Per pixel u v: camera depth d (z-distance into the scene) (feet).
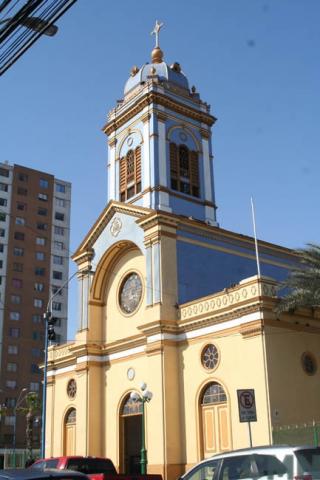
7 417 253.44
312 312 90.12
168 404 93.04
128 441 105.81
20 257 283.59
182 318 97.96
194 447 89.81
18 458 159.53
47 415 123.85
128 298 112.68
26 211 293.64
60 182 312.09
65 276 296.51
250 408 60.29
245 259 113.91
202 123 128.57
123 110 127.34
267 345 82.89
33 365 269.03
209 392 90.63
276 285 87.10
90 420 108.68
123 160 125.59
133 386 104.01
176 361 96.43
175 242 104.83
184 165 122.11
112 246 114.93
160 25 137.39
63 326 287.07
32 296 281.13
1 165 292.61
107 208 117.60
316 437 73.72
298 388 84.07
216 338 90.43
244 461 36.81
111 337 114.01
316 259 86.07
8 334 267.18
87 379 111.34
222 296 91.20
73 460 68.54
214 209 122.21
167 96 122.11
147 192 114.83
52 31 32.35
